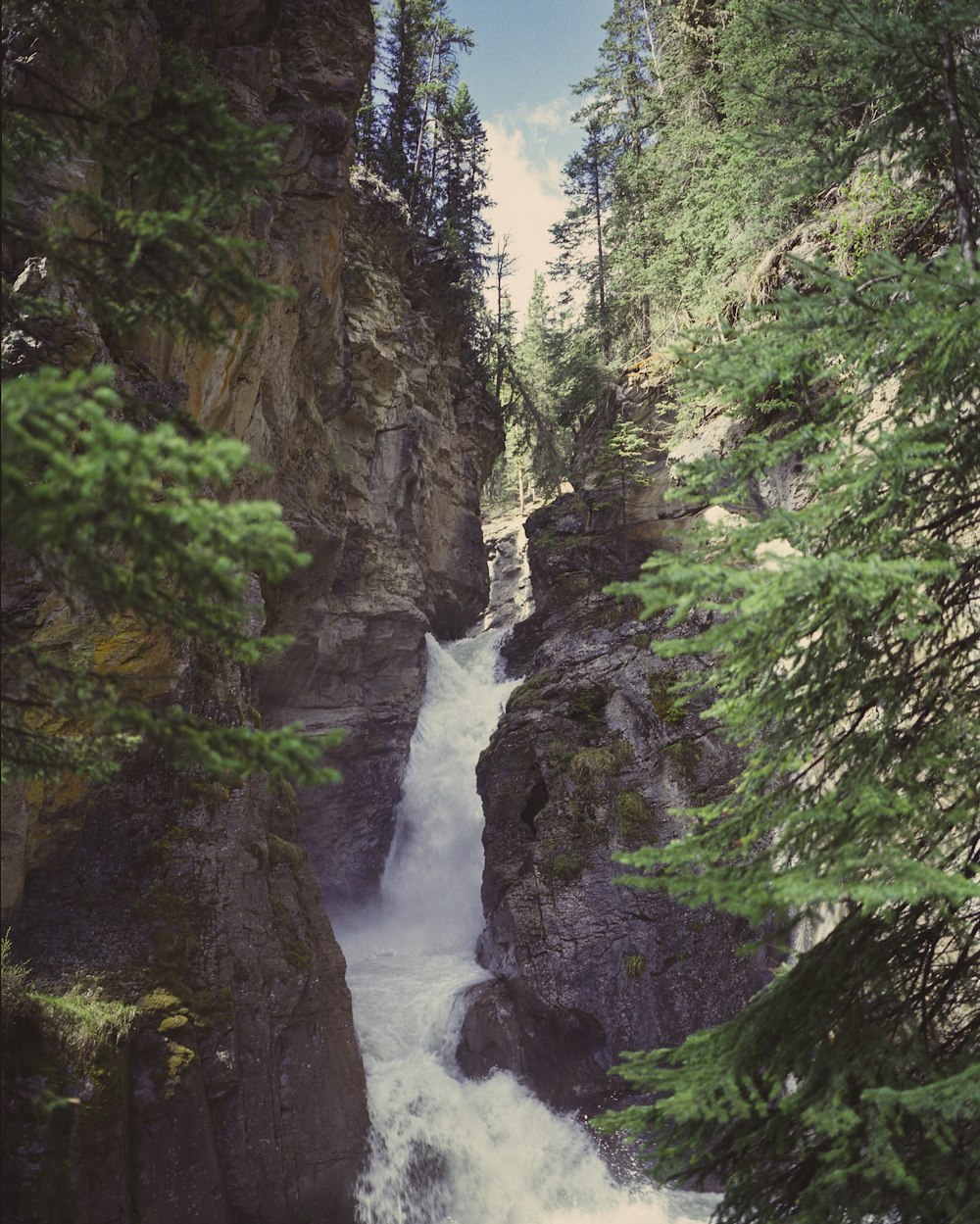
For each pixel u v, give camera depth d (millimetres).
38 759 5879
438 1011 20234
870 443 6047
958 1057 6344
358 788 31969
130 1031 13141
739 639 6297
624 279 34156
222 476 4059
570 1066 18875
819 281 6137
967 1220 5492
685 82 28609
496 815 22344
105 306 5734
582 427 39812
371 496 35688
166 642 14812
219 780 15898
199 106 5477
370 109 47469
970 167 7746
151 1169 12633
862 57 7867
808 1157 6516
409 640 34062
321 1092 15141
